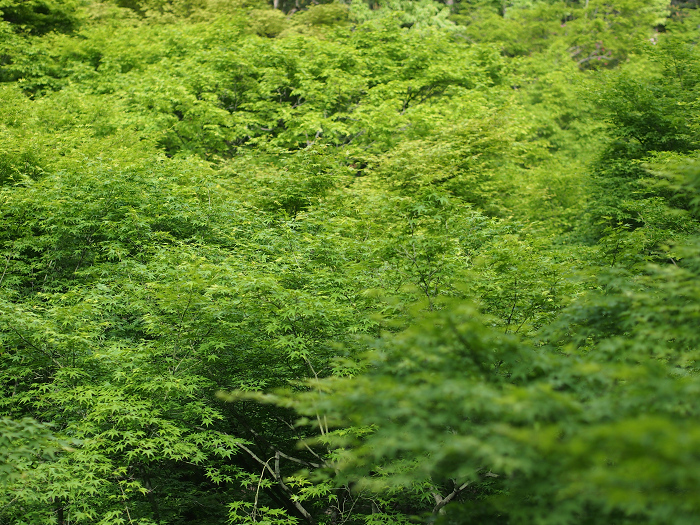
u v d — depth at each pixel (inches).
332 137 748.0
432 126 709.3
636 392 126.3
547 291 297.9
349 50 852.0
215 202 498.3
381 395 130.8
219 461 339.9
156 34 995.9
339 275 355.9
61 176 478.6
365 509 346.9
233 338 324.8
